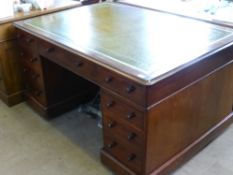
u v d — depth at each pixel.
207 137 2.02
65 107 2.46
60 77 2.32
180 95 1.63
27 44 2.22
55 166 1.96
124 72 1.47
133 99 1.50
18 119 2.41
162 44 1.73
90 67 1.67
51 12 2.44
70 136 2.22
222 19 2.06
